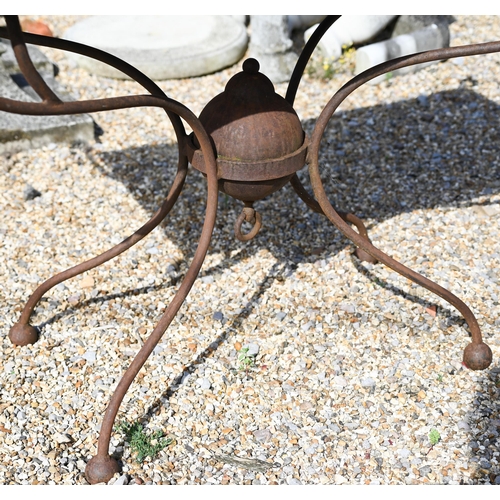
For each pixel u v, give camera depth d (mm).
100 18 5637
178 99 4906
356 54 5094
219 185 2516
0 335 2996
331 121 4613
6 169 4094
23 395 2734
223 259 3438
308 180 4020
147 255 3463
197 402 2711
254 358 2898
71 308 3146
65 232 3637
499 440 2547
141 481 2420
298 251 3488
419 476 2439
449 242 3529
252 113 2389
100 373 2830
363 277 3309
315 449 2541
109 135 4488
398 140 4387
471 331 2838
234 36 5359
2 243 3541
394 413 2666
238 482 2430
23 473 2439
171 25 5512
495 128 4449
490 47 2348
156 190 3959
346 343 2963
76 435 2586
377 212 3762
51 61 5145
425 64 5148
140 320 3088
